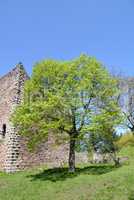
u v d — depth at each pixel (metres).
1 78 34.59
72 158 26.66
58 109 26.27
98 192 18.80
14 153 29.44
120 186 19.12
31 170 30.08
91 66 26.59
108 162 34.72
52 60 27.06
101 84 26.80
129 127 42.25
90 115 26.02
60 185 21.86
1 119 32.06
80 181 22.00
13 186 23.12
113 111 26.59
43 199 19.19
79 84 25.81
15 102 30.98
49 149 33.06
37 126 26.75
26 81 29.44
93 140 30.50
